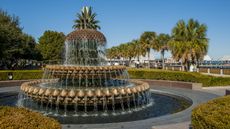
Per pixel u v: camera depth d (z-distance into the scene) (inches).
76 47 560.1
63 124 332.5
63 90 430.0
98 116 401.7
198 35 1244.5
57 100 428.1
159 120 332.5
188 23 1262.3
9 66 1781.5
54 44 2320.4
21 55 1727.4
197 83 750.5
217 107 227.0
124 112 431.8
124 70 546.9
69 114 412.5
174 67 1978.3
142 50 2497.5
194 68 1296.8
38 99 451.2
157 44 2386.8
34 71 896.9
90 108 434.3
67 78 497.7
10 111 201.8
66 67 488.1
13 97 595.2
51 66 510.6
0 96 603.2
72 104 426.0
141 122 322.0
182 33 1274.6
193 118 222.7
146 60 3230.8
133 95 460.1
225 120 183.8
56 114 413.1
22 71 871.1
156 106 493.0
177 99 586.2
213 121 186.5
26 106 474.3
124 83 546.6
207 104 244.2
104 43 577.9
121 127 299.7
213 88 764.6
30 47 1895.9
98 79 498.9
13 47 1566.2
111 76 510.6
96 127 300.4
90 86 491.5
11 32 1574.8
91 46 559.5
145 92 499.2
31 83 527.2
